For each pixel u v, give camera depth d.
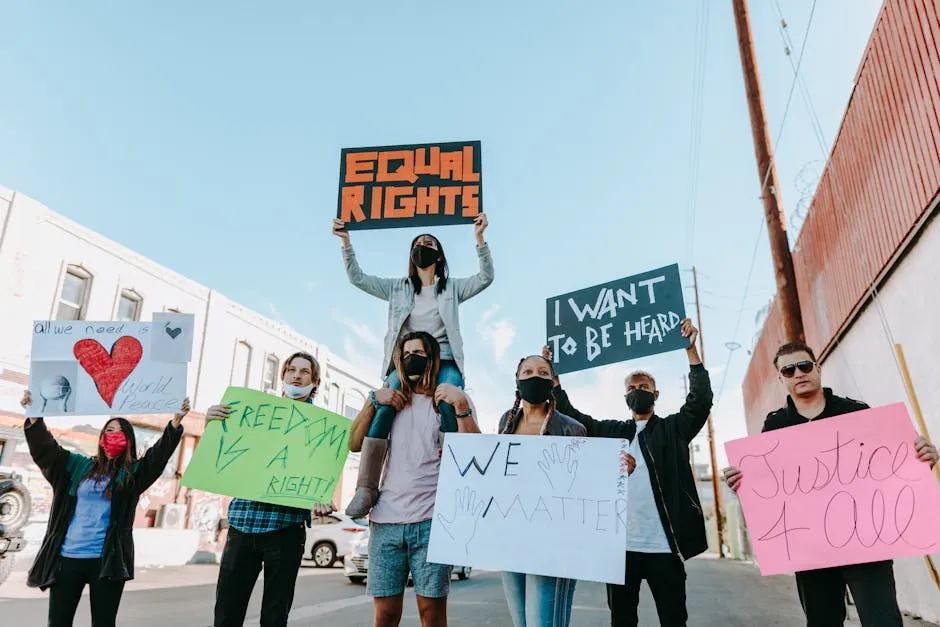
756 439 3.45
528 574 3.06
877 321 7.89
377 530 3.32
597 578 2.85
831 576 3.21
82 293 15.59
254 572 3.43
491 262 4.45
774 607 8.36
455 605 8.34
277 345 22.73
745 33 10.52
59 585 3.50
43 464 3.68
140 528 16.30
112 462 3.72
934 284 6.23
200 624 6.42
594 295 5.06
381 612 3.27
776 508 3.29
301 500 3.39
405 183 4.75
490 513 3.09
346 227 4.70
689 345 4.23
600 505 2.99
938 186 5.98
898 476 3.12
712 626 6.75
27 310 13.95
